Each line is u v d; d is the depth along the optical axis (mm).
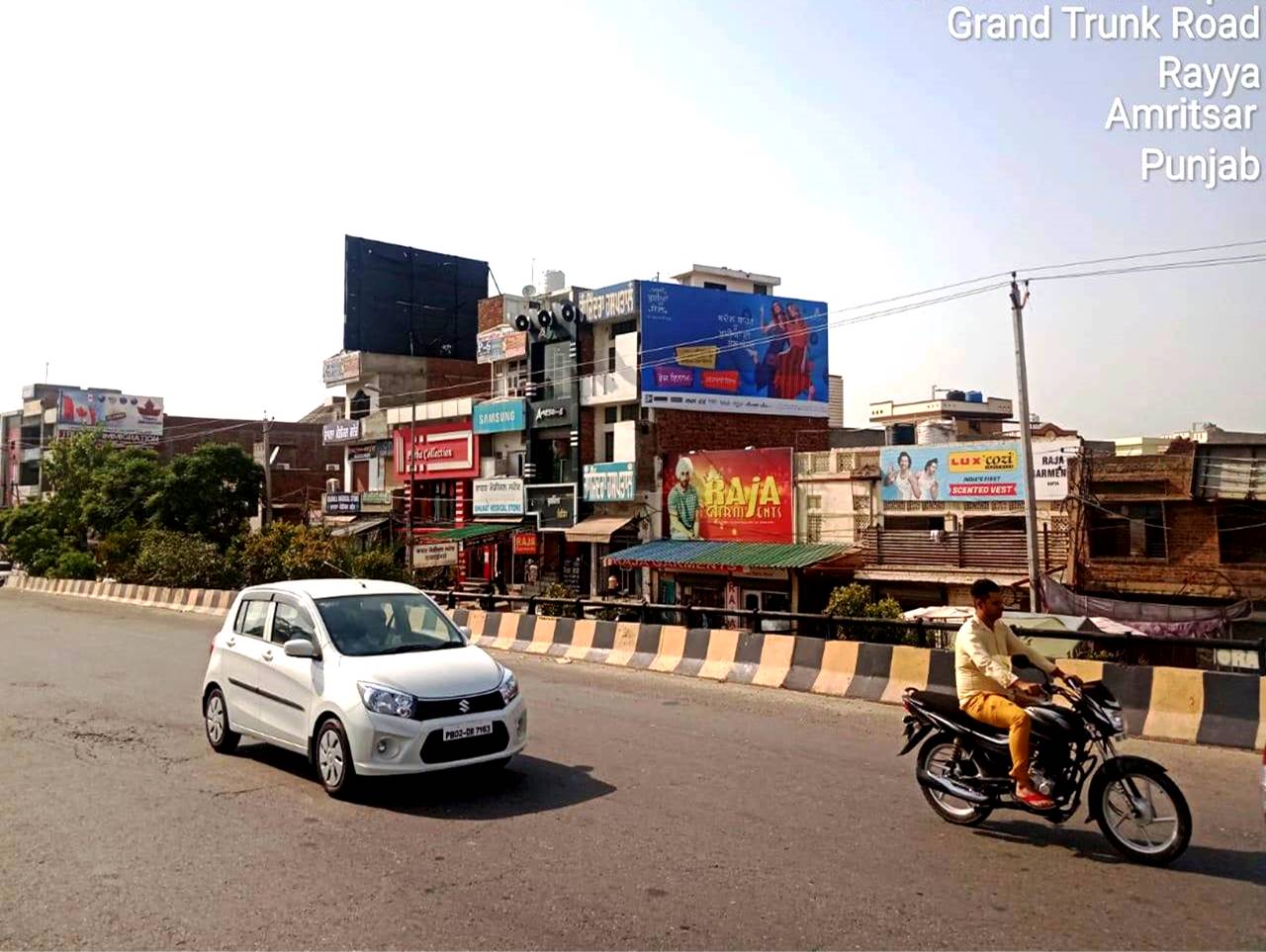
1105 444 36156
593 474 34750
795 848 6449
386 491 45156
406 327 51438
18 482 72688
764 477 29500
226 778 8641
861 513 26922
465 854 6410
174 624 25672
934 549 24797
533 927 5160
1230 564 20906
